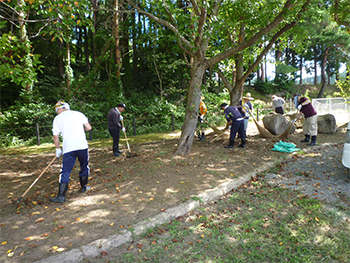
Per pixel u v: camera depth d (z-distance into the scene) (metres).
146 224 3.16
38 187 4.58
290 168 5.50
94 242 2.75
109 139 10.30
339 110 15.79
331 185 4.41
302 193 4.16
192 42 6.50
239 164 5.64
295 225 3.18
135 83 17.94
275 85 28.97
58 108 4.05
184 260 2.58
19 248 2.70
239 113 7.11
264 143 7.74
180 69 15.86
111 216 3.38
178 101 16.02
